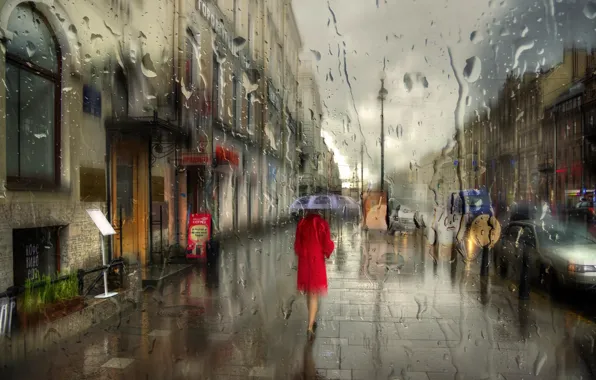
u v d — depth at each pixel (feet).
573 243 24.81
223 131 54.24
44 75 21.30
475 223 38.93
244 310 20.08
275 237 53.98
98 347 15.21
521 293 22.17
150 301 21.74
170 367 13.53
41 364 13.73
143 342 15.75
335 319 18.62
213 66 50.24
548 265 23.63
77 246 23.02
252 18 73.41
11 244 18.51
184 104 39.24
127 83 30.07
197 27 44.34
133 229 31.68
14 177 19.45
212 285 25.43
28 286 16.55
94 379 12.66
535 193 104.83
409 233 56.44
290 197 106.52
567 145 94.17
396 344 15.53
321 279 16.74
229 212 56.29
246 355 14.49
